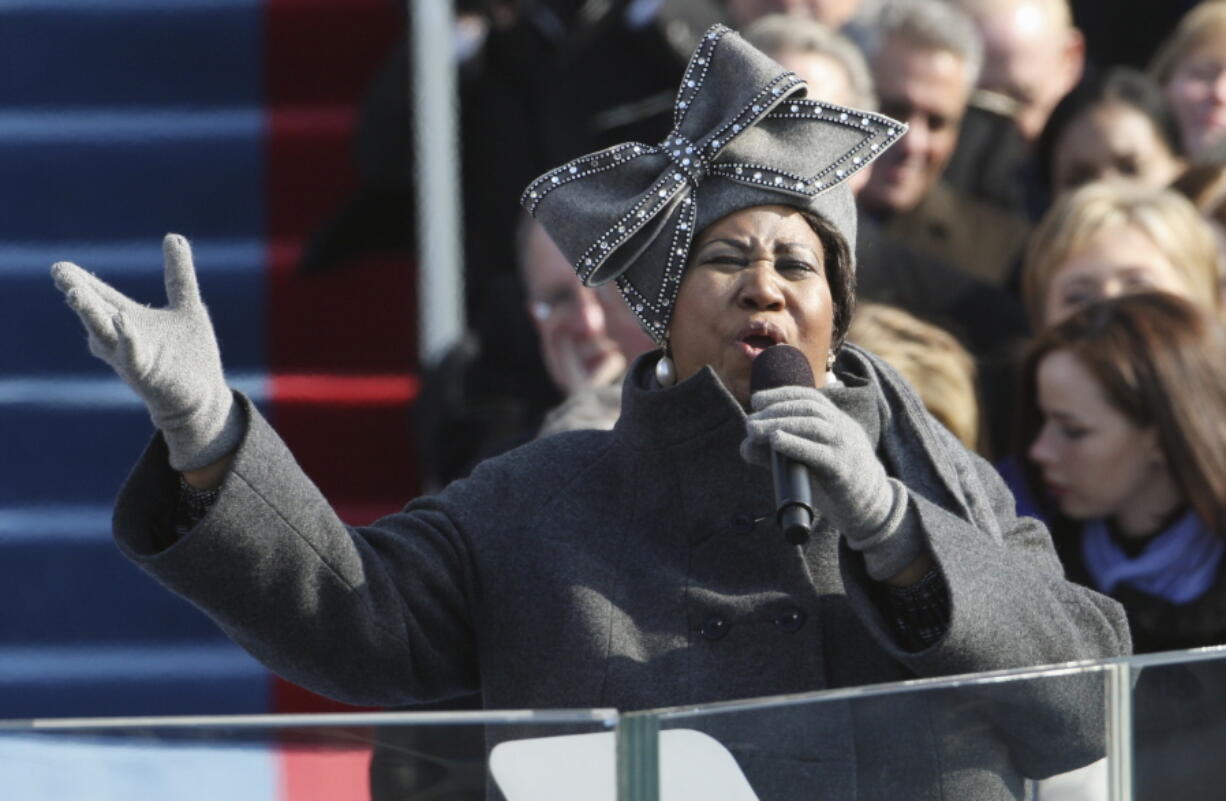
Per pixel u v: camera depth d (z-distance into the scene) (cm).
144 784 651
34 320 2130
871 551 769
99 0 2339
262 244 2264
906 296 1641
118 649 1947
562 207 858
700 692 807
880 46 1797
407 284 2197
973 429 1334
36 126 2275
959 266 1680
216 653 1933
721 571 839
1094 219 1585
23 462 2045
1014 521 898
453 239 1998
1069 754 708
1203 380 1343
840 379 869
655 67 1927
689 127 855
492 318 1712
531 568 836
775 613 825
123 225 2259
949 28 1797
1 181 2239
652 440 843
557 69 1977
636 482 852
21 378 2116
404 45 2159
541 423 1442
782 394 754
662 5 1931
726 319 828
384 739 641
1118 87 1905
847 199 856
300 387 2117
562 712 638
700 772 646
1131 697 718
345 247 2184
